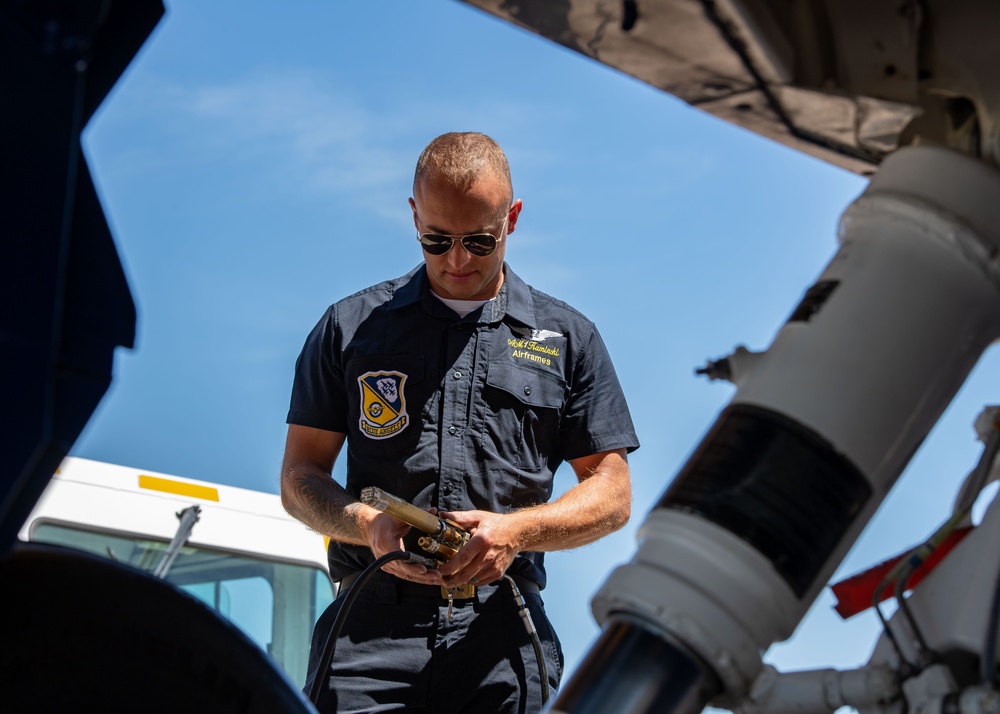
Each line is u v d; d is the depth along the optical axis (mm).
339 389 2967
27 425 1076
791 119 1554
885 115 1491
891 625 1380
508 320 2955
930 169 1396
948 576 1374
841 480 1286
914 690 1282
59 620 1344
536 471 2910
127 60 1278
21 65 1114
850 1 1439
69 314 1168
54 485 3871
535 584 2887
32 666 1312
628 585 1249
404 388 2859
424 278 2969
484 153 2854
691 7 1369
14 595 1325
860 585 1431
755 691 1333
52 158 1129
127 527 3951
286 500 2922
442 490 2807
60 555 1389
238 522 4195
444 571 2582
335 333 2953
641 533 1311
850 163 1626
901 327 1335
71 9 1139
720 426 1345
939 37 1447
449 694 2695
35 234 1108
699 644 1212
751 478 1273
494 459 2842
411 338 2898
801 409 1305
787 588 1241
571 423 2984
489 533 2598
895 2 1430
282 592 4266
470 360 2891
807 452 1286
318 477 2877
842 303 1360
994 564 1336
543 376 2932
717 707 1268
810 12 1443
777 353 1367
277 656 4199
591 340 3027
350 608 2695
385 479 2836
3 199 1092
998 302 1364
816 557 1263
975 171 1388
